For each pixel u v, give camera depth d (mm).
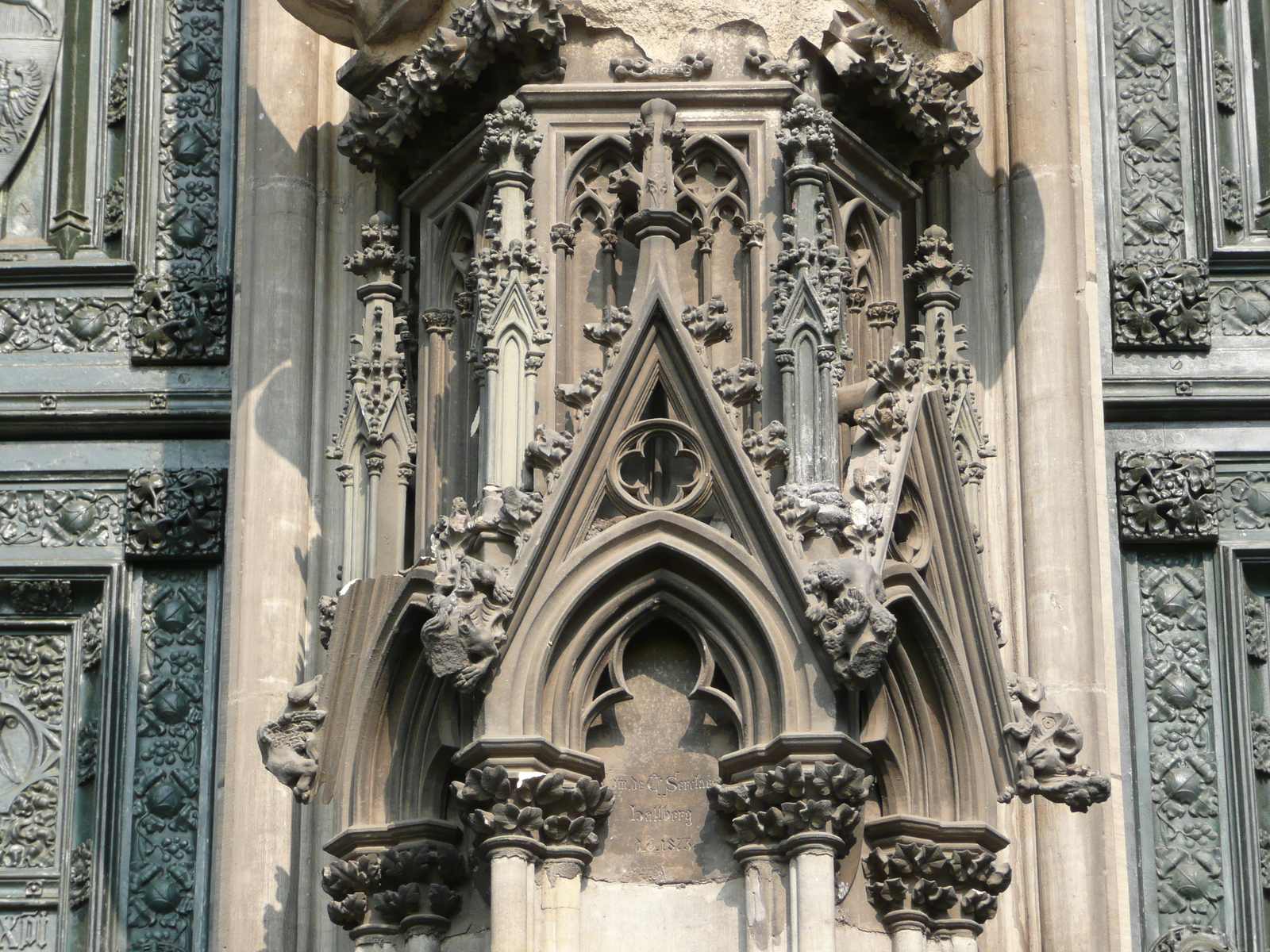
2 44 11172
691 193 8930
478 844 8172
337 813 8523
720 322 8555
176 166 10906
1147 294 10641
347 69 9594
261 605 9547
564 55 9117
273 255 9992
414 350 9305
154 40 11086
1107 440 10500
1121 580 10273
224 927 9195
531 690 8156
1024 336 9859
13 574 10328
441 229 9305
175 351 10625
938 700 8469
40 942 9836
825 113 8844
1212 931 9766
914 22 9461
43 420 10547
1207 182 10789
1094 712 9359
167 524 10336
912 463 8586
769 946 7965
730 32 9117
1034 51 10172
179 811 9938
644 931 8141
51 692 10211
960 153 9555
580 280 8898
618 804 8289
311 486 9766
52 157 11031
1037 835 9242
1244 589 10289
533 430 8477
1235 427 10523
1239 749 9992
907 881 8344
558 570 8281
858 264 9258
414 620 8359
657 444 8602
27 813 10008
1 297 10805
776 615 8219
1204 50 10992
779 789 8008
